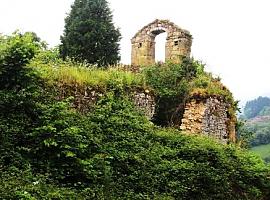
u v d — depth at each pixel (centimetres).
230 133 2023
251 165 1573
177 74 1959
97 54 2386
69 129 1150
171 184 1257
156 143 1445
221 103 1980
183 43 2344
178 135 1538
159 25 2431
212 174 1353
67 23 2547
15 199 870
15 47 1224
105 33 2427
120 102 1537
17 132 1134
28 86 1222
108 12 2538
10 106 1173
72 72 1528
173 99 1906
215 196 1323
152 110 1811
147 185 1224
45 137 1127
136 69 2061
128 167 1245
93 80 1555
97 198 1050
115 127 1382
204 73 2094
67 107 1313
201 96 1884
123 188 1173
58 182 1059
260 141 5850
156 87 1892
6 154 1066
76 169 1116
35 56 1382
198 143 1513
